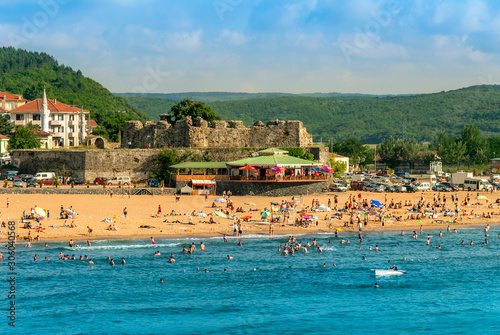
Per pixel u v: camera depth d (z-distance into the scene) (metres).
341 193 141.50
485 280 77.12
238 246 89.94
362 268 80.94
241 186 132.75
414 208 120.75
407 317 64.88
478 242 96.94
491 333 61.00
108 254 82.88
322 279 76.12
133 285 71.88
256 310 66.19
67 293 68.44
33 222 95.25
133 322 62.03
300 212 113.56
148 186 139.75
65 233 91.69
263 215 104.31
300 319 63.88
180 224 100.25
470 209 125.81
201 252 85.81
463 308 68.00
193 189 132.50
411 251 90.19
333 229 103.56
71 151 143.88
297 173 137.00
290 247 87.44
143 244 88.75
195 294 69.75
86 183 138.75
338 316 65.25
